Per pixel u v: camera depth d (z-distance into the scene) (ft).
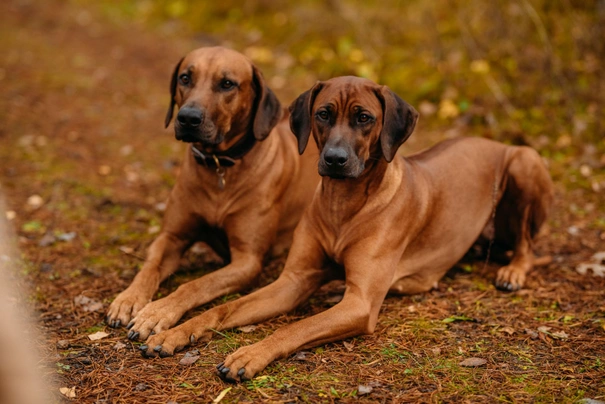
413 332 16.60
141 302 17.48
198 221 20.20
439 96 34.63
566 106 31.71
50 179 28.25
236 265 19.13
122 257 21.89
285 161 20.86
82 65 46.11
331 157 15.25
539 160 21.04
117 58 48.29
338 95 15.97
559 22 35.99
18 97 38.32
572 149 29.37
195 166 19.86
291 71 41.96
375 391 13.69
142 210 26.23
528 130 30.96
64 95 39.83
